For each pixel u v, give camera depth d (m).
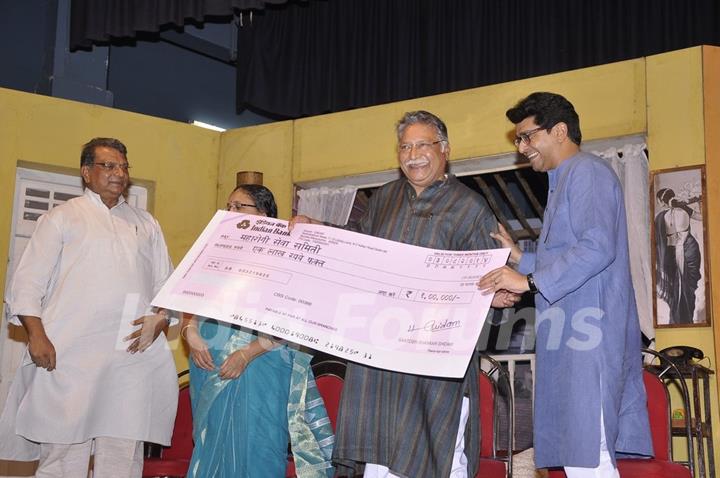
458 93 6.14
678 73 5.41
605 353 2.49
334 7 7.71
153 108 7.64
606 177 2.59
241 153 6.83
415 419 2.57
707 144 5.26
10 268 5.81
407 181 2.89
